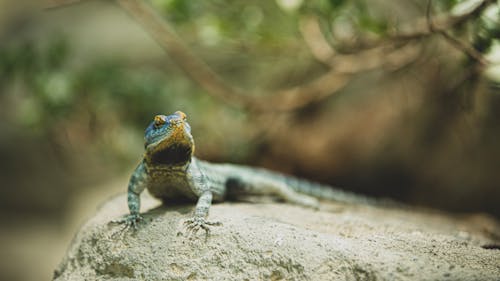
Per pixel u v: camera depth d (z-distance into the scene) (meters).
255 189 0.57
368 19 0.62
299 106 0.79
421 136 0.82
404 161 0.83
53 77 0.75
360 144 0.86
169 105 0.85
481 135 0.77
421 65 0.71
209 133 0.86
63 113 0.76
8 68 0.75
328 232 0.48
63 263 0.48
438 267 0.41
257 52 0.74
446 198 0.81
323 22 0.66
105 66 0.84
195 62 0.77
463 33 0.58
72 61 0.86
